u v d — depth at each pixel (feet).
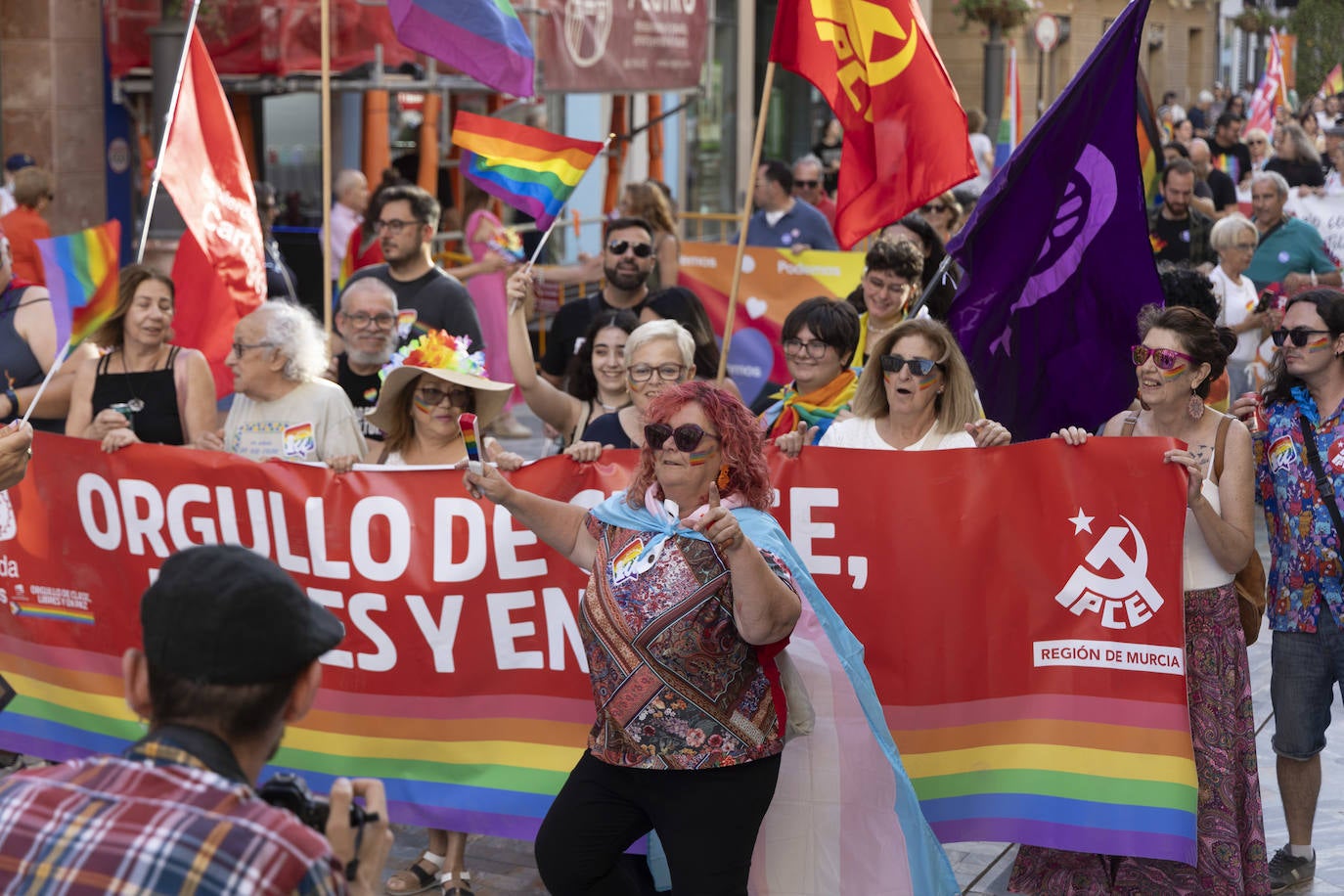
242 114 39.29
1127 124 15.31
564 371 23.11
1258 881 14.03
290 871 6.15
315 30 36.52
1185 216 34.45
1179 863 13.87
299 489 14.99
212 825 6.16
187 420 17.83
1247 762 14.06
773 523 11.81
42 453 15.81
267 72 36.68
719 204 72.59
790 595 11.07
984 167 51.29
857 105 17.21
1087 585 13.69
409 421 16.20
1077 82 15.11
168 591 6.64
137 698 6.89
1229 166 60.34
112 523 15.71
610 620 11.35
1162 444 13.42
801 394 17.43
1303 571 14.97
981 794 14.08
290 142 44.50
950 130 16.93
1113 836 13.66
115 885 6.05
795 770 12.58
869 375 14.74
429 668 14.85
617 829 11.93
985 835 14.06
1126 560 13.56
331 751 15.15
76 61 39.83
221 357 19.94
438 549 14.67
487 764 14.78
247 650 6.54
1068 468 13.67
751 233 33.63
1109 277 15.78
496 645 14.69
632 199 29.84
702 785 11.31
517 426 36.45
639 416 16.76
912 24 16.85
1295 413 15.07
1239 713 14.03
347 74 38.73
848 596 14.23
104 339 17.79
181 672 6.53
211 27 36.68
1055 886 14.33
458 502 14.61
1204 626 13.88
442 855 15.62
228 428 16.98
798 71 17.30
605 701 11.52
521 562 14.49
